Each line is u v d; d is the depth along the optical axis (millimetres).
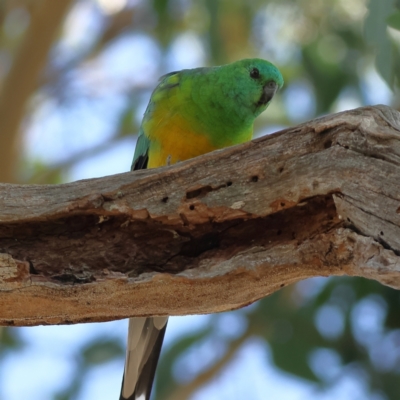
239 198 5910
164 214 6023
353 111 5754
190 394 13547
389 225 5438
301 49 14914
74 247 6129
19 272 5984
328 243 5562
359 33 14516
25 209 6102
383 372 11617
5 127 14797
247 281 5848
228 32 15445
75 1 14859
